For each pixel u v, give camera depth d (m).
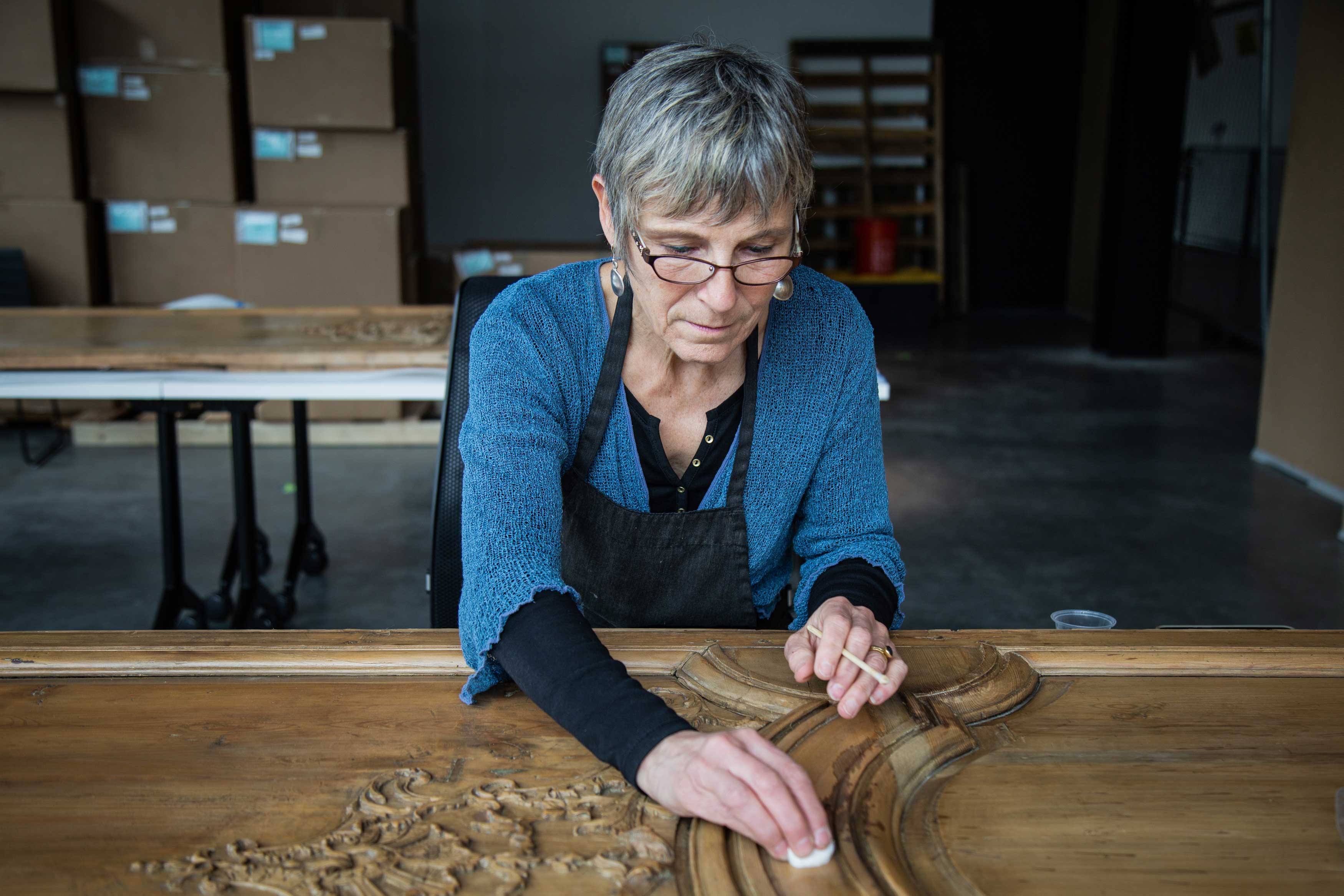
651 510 1.22
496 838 0.79
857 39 8.46
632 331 1.13
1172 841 0.79
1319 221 4.48
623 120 0.92
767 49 8.42
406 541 3.83
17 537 3.77
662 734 0.84
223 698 0.99
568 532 1.23
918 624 3.22
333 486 4.40
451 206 8.11
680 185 0.88
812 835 0.76
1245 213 7.41
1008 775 0.88
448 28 7.86
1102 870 0.76
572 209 8.17
